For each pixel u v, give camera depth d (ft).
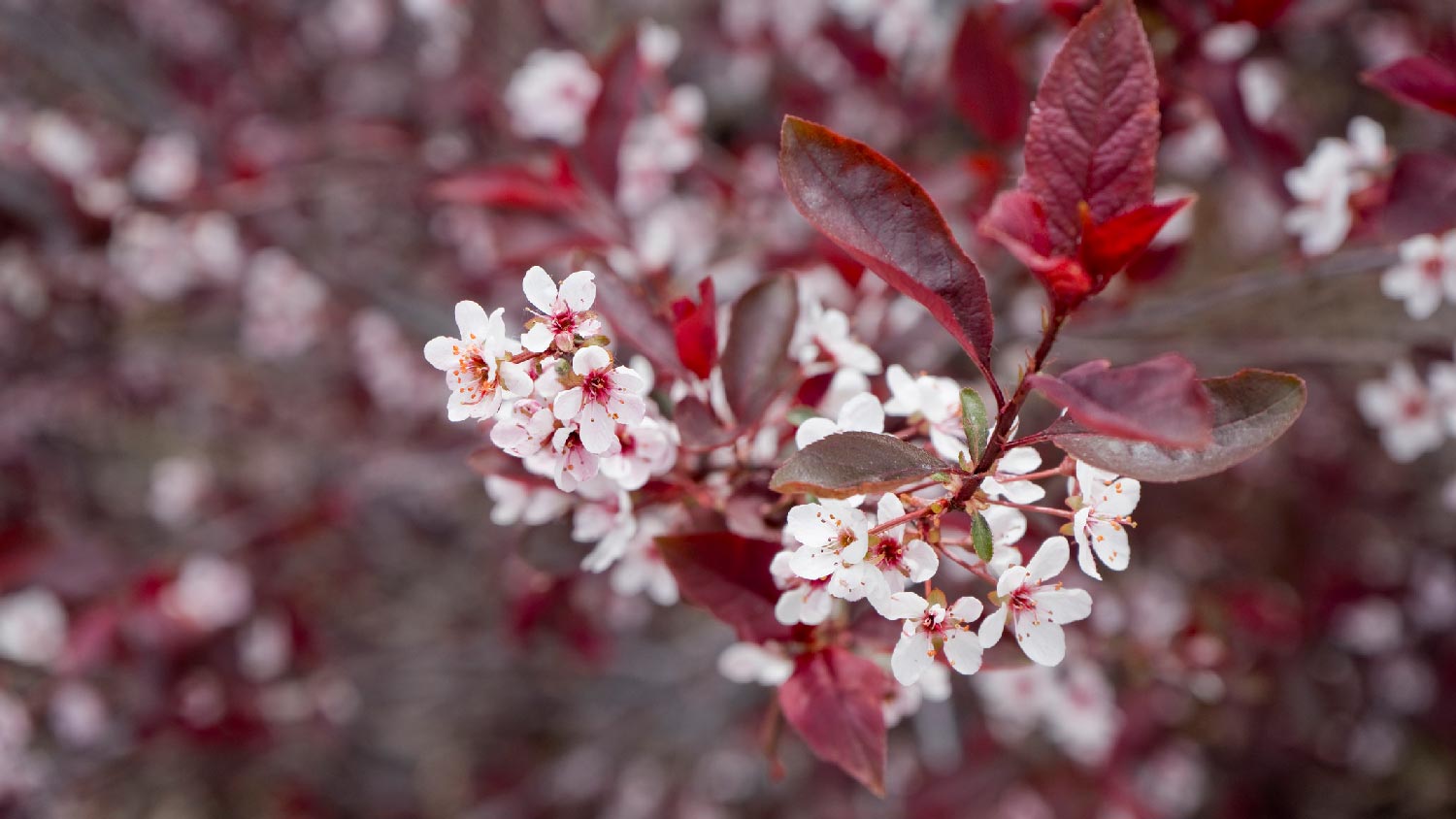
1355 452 2.94
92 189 2.38
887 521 1.09
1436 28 2.03
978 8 1.57
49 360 2.89
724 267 1.97
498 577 3.20
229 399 3.57
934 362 1.69
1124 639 1.89
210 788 3.53
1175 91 1.48
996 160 1.54
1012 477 1.11
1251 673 2.43
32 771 2.54
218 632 2.46
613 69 1.56
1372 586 2.68
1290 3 1.40
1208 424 1.04
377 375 3.17
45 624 2.41
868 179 1.11
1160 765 2.48
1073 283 1.08
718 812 3.20
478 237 2.75
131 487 3.77
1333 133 2.63
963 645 1.10
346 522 3.01
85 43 2.71
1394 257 1.44
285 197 2.61
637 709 3.38
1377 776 2.90
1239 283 1.56
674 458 1.19
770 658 1.21
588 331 1.11
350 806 3.43
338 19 3.18
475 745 3.67
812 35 2.59
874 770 1.16
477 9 2.63
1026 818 2.40
